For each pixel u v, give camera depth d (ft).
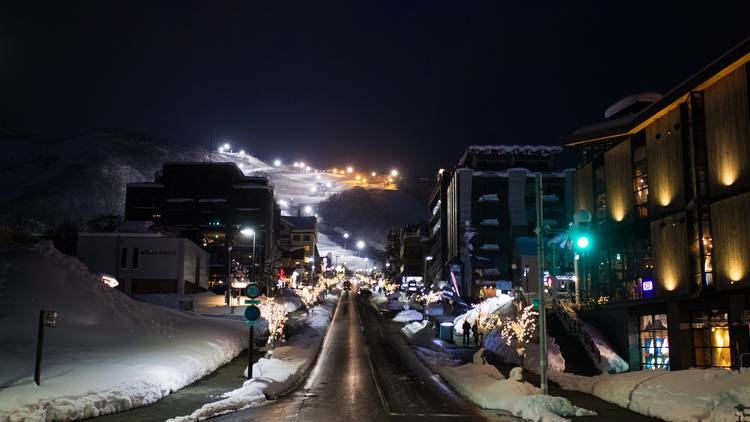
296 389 79.82
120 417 55.67
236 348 116.67
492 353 127.03
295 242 511.81
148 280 262.06
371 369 102.12
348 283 408.87
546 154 321.11
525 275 206.59
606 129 130.11
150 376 69.87
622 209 128.16
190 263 275.18
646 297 119.14
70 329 86.94
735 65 94.38
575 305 140.67
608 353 112.47
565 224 300.61
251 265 336.08
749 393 51.70
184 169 354.54
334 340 148.77
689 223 104.63
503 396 68.44
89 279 108.06
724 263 96.12
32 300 91.50
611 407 67.87
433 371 101.14
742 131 93.61
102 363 71.77
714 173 99.71
